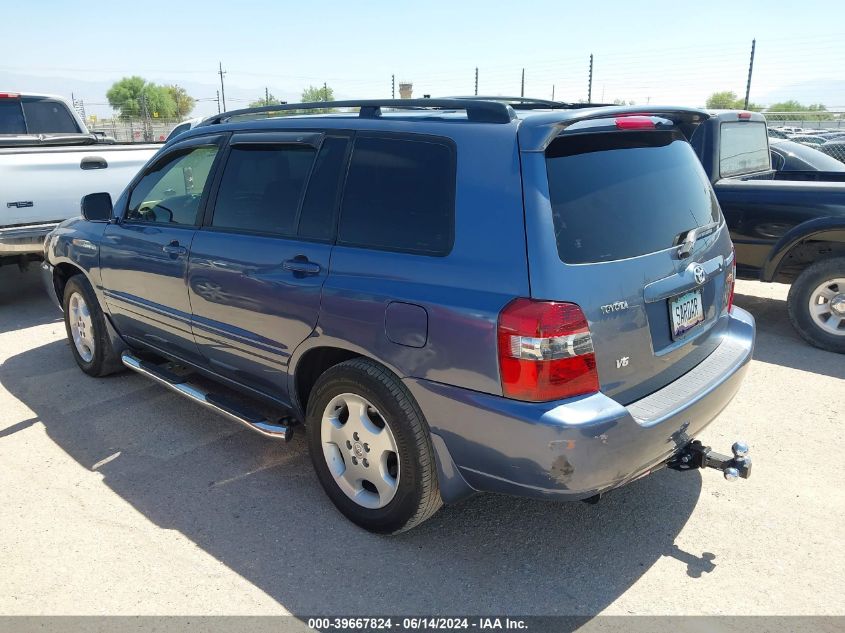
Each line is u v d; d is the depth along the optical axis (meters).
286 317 3.21
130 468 3.80
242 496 3.50
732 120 6.28
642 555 3.01
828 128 23.02
